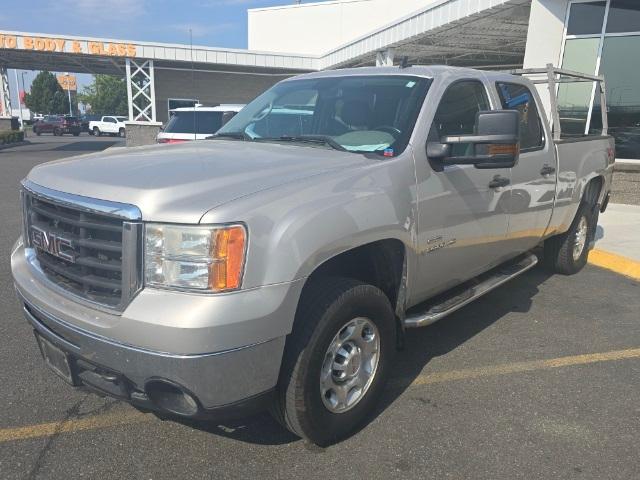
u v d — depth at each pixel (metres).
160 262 2.37
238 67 28.61
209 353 2.31
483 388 3.68
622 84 11.05
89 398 3.46
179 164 2.92
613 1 10.91
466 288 4.29
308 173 2.85
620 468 2.88
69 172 2.86
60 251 2.69
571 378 3.84
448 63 25.47
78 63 29.47
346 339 2.93
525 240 4.77
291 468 2.84
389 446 3.03
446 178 3.49
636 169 10.64
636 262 6.38
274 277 2.44
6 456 2.88
